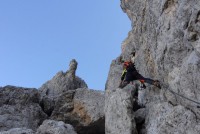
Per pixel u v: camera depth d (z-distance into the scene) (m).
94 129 18.89
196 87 12.95
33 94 20.53
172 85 14.22
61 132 15.66
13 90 20.48
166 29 14.60
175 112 13.59
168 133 13.38
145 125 15.14
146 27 17.11
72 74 24.58
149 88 16.69
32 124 18.83
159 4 15.26
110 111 16.09
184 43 13.70
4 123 18.06
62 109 19.50
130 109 15.68
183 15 13.63
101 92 19.73
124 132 15.00
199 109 12.95
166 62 14.55
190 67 13.11
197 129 12.73
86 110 18.94
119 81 19.34
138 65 18.81
